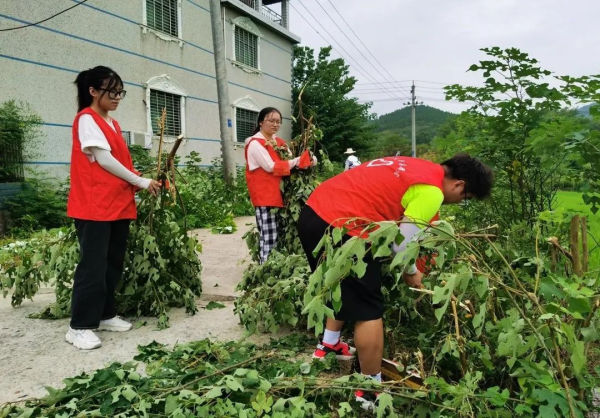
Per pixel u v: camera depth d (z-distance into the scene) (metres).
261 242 4.35
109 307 3.47
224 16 16.48
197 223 9.76
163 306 3.67
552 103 3.51
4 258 5.31
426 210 2.23
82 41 11.11
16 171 9.02
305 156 4.21
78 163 3.17
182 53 14.48
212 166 15.40
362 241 1.76
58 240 3.95
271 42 19.66
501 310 2.28
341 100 24.70
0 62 9.30
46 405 2.14
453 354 2.04
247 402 2.06
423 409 1.99
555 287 1.81
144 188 3.41
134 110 12.86
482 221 4.20
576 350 1.64
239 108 17.78
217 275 5.38
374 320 2.29
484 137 3.97
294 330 3.48
